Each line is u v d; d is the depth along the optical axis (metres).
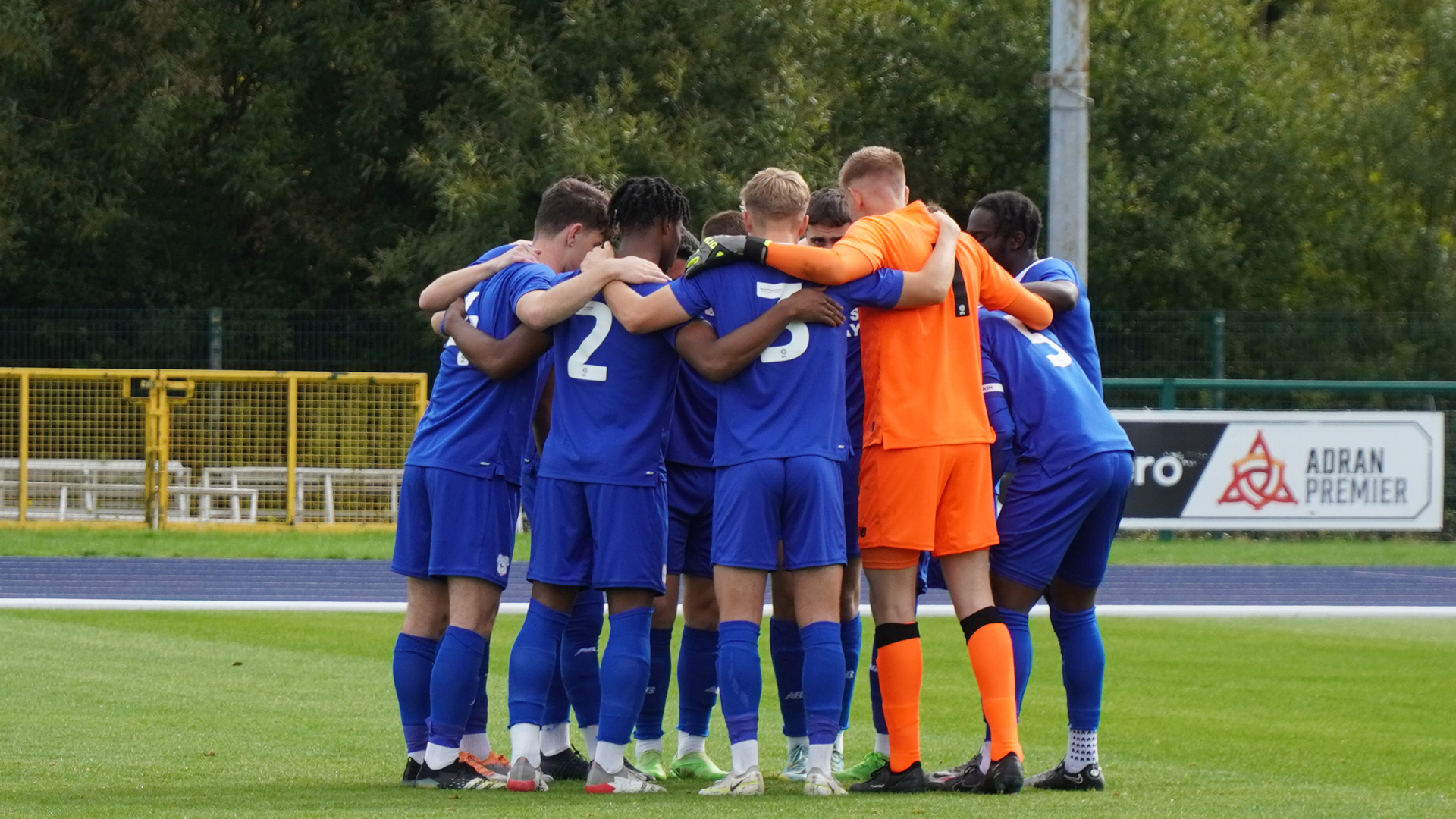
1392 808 16.48
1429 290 85.81
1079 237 49.66
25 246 71.69
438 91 77.19
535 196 69.81
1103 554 19.34
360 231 79.44
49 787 16.88
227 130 78.62
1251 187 81.44
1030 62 82.06
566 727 19.94
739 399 17.33
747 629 17.28
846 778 19.98
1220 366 59.72
